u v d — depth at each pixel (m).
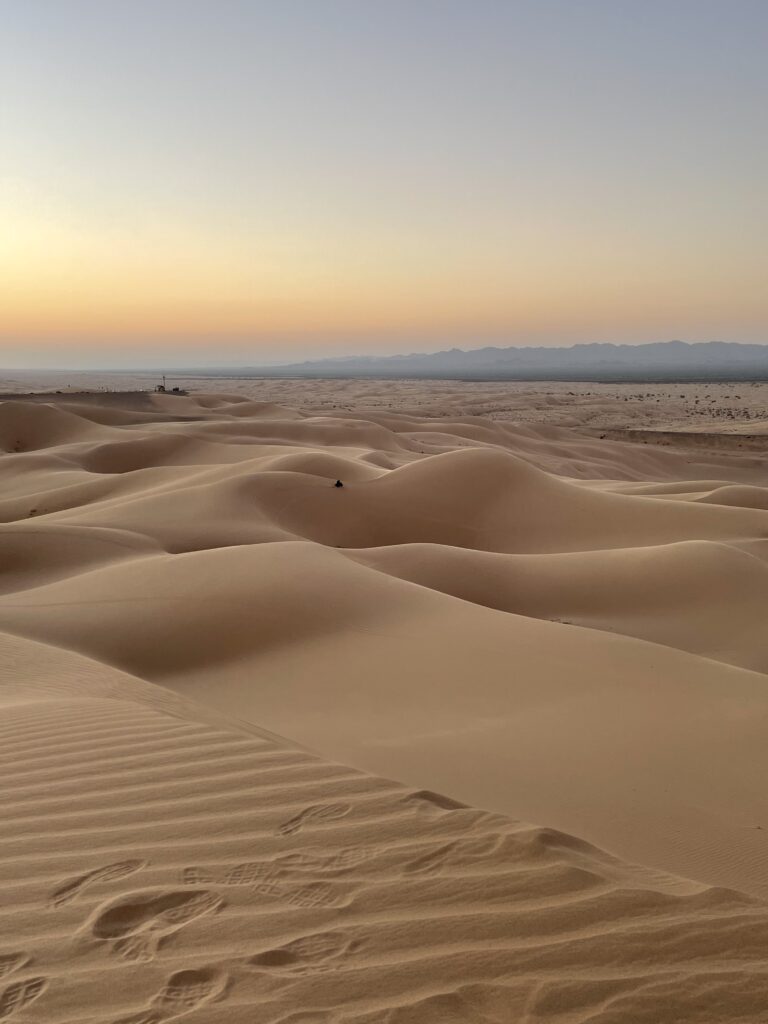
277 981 2.72
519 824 3.91
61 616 16.16
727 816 6.40
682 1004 2.56
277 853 3.70
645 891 3.26
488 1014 2.52
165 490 41.06
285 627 14.65
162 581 17.45
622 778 7.17
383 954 2.87
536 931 2.98
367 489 39.97
